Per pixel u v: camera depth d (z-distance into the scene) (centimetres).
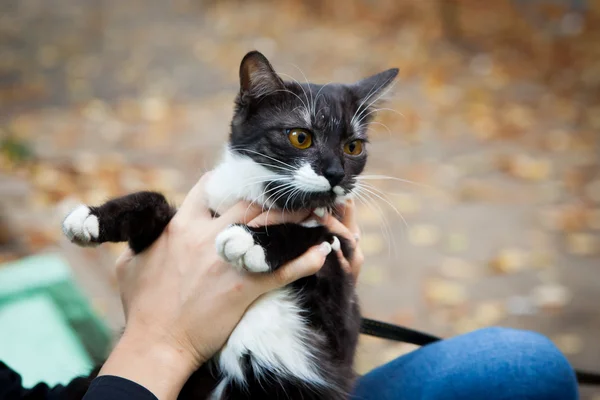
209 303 210
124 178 695
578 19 1254
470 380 224
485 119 904
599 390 423
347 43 1164
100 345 379
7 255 486
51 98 948
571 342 478
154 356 203
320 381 226
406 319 505
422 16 1240
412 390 235
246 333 221
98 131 839
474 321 506
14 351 312
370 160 781
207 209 240
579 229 646
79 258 493
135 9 1377
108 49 1153
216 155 755
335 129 248
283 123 243
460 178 750
